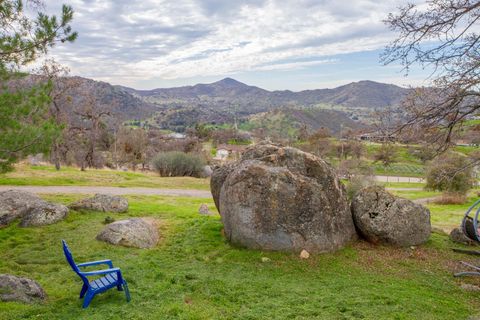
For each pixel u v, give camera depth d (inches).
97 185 1186.6
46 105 446.6
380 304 307.6
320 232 427.8
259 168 435.5
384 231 452.1
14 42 410.3
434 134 390.6
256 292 326.0
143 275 349.1
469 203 1216.2
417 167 2908.5
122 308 276.2
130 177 1438.2
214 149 3865.7
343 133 3331.7
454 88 359.9
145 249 438.3
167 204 845.2
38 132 418.9
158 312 271.0
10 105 404.2
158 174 1797.5
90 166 1815.9
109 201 613.9
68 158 1814.7
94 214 579.2
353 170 1829.5
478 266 409.1
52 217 523.2
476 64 348.8
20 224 507.2
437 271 397.1
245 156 502.0
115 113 1851.6
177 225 534.3
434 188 1267.2
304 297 317.4
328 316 281.6
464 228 425.1
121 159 2383.1
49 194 849.5
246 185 432.1
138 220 486.9
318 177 448.1
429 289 348.8
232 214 441.1
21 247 430.6
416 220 467.2
